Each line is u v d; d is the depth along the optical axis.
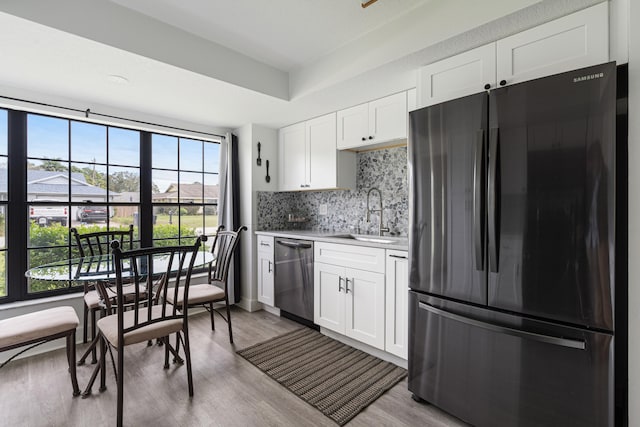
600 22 1.37
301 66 2.59
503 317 1.49
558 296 1.34
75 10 1.66
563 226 1.32
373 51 2.05
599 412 1.27
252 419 1.71
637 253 1.25
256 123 3.49
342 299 2.59
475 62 1.76
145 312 2.05
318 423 1.68
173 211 3.40
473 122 1.57
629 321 1.27
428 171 1.77
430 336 1.78
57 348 2.54
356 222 3.30
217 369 2.24
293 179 3.52
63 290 2.75
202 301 2.53
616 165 1.34
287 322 3.17
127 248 3.05
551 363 1.37
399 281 2.19
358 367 2.27
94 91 2.48
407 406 1.84
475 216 1.55
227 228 3.56
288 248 3.11
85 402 1.84
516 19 1.50
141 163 3.19
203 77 2.21
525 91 1.41
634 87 1.26
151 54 1.93
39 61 1.96
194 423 1.67
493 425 1.53
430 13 1.75
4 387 1.99
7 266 2.52
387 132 2.58
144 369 2.23
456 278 1.65
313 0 1.76
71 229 2.55
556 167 1.33
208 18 1.95
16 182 2.54
